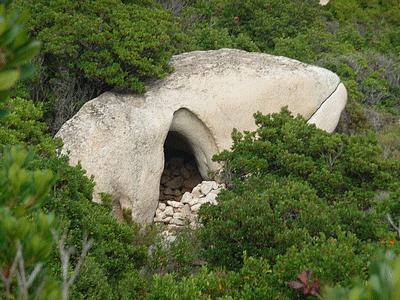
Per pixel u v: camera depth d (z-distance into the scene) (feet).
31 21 127.44
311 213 87.56
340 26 286.25
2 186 22.21
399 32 273.75
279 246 80.23
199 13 224.33
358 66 210.59
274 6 239.50
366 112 187.32
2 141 92.94
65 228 67.72
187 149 166.50
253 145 118.42
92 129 118.83
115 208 118.52
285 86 148.56
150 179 124.57
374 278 14.47
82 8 135.85
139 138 121.70
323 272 63.57
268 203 90.84
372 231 84.53
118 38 131.23
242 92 142.10
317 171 107.04
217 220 90.89
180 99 135.54
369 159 108.88
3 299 22.24
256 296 63.16
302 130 118.73
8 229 19.95
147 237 104.99
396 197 89.35
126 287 78.02
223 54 160.66
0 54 17.03
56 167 81.87
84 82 142.72
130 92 135.54
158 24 144.97
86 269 68.39
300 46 214.28
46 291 20.79
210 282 67.15
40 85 134.21
